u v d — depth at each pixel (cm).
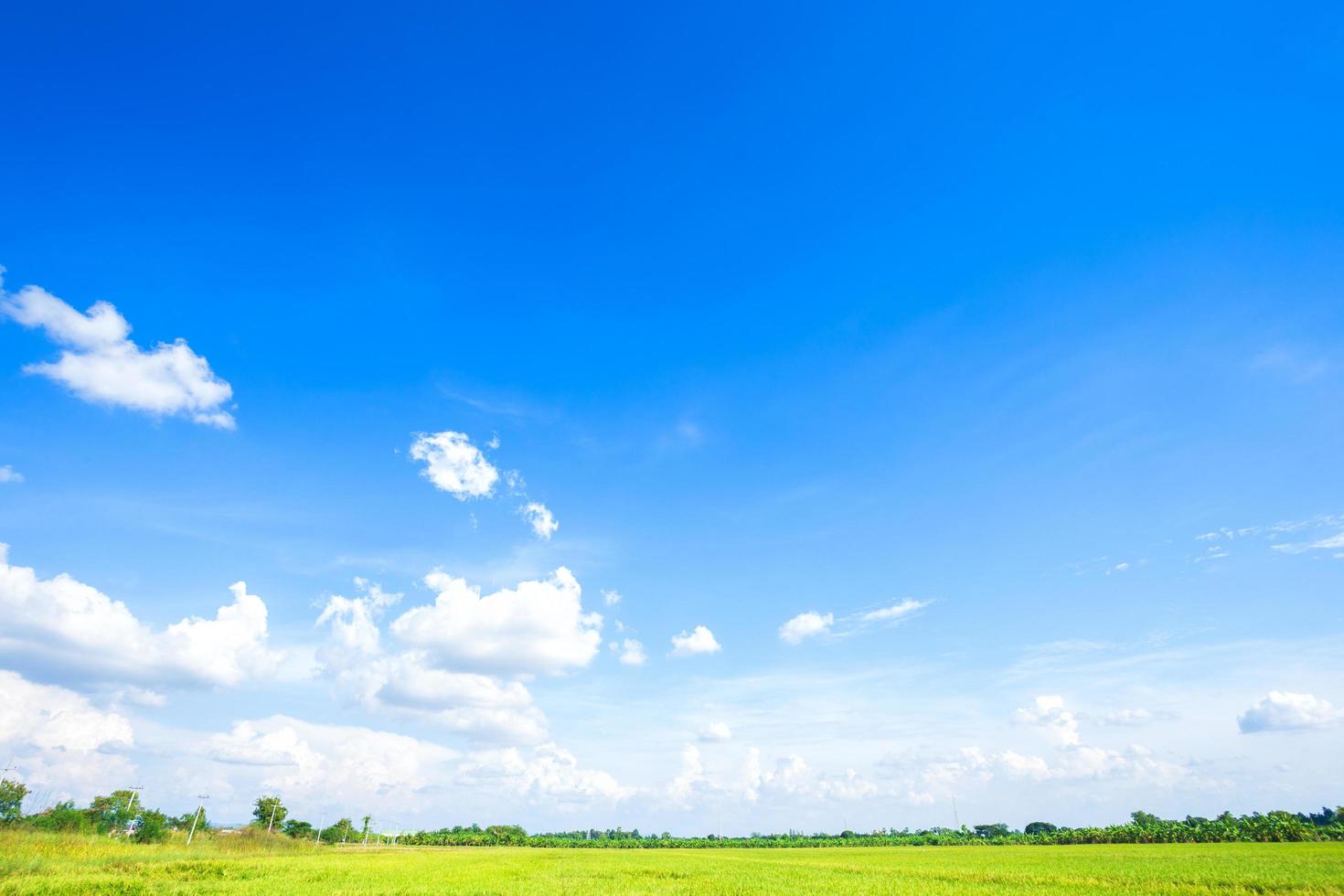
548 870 5353
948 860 6900
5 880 3284
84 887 3158
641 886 3975
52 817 5847
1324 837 9844
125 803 6912
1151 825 12812
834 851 10481
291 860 5897
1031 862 6175
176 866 4409
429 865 5812
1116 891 3709
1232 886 3731
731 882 4247
